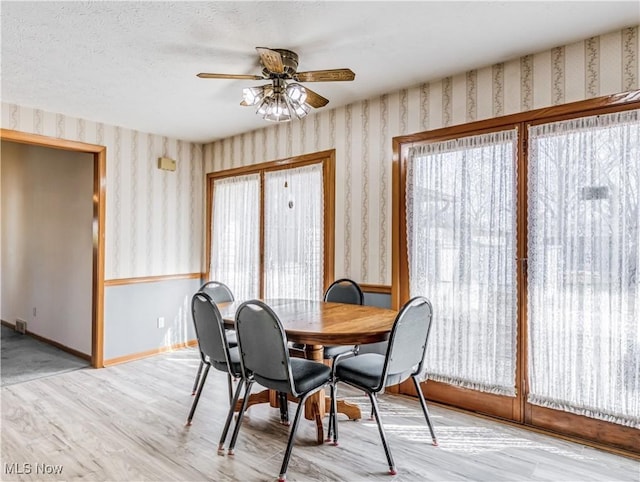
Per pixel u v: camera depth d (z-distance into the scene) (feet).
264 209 14.57
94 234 13.78
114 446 8.25
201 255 16.98
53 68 9.58
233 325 8.75
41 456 7.85
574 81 8.57
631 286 7.93
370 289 11.69
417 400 10.82
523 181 9.27
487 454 8.00
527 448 8.22
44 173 16.76
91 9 7.18
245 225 15.28
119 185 14.29
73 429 8.98
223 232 16.16
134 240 14.71
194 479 7.12
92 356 13.76
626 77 7.99
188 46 8.58
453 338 10.19
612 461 7.72
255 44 8.52
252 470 7.40
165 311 15.65
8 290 19.20
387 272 11.39
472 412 9.96
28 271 17.76
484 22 7.75
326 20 7.63
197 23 7.70
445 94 10.36
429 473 7.34
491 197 9.65
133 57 9.07
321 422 8.43
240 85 10.62
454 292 10.18
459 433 8.87
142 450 8.09
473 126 9.91
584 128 8.46
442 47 8.75
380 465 7.60
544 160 8.96
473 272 9.89
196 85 10.62
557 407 8.75
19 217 18.33
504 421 9.45
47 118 12.52
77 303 14.98
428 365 10.60
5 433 8.78
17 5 7.02
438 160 10.47
